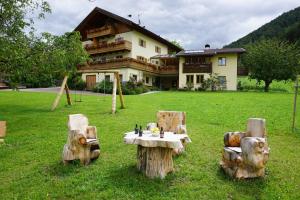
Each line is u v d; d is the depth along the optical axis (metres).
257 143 5.71
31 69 14.70
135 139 5.98
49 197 5.51
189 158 7.21
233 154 5.99
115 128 10.82
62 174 6.48
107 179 6.05
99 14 38.47
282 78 32.75
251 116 13.28
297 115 13.35
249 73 36.75
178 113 7.97
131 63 34.22
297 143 8.81
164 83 42.97
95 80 37.59
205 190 5.50
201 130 10.42
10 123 12.27
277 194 5.35
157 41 42.62
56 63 14.83
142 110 15.45
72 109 15.92
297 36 62.06
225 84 36.16
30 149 8.48
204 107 16.48
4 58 13.40
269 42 34.00
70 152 6.79
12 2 13.38
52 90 31.41
